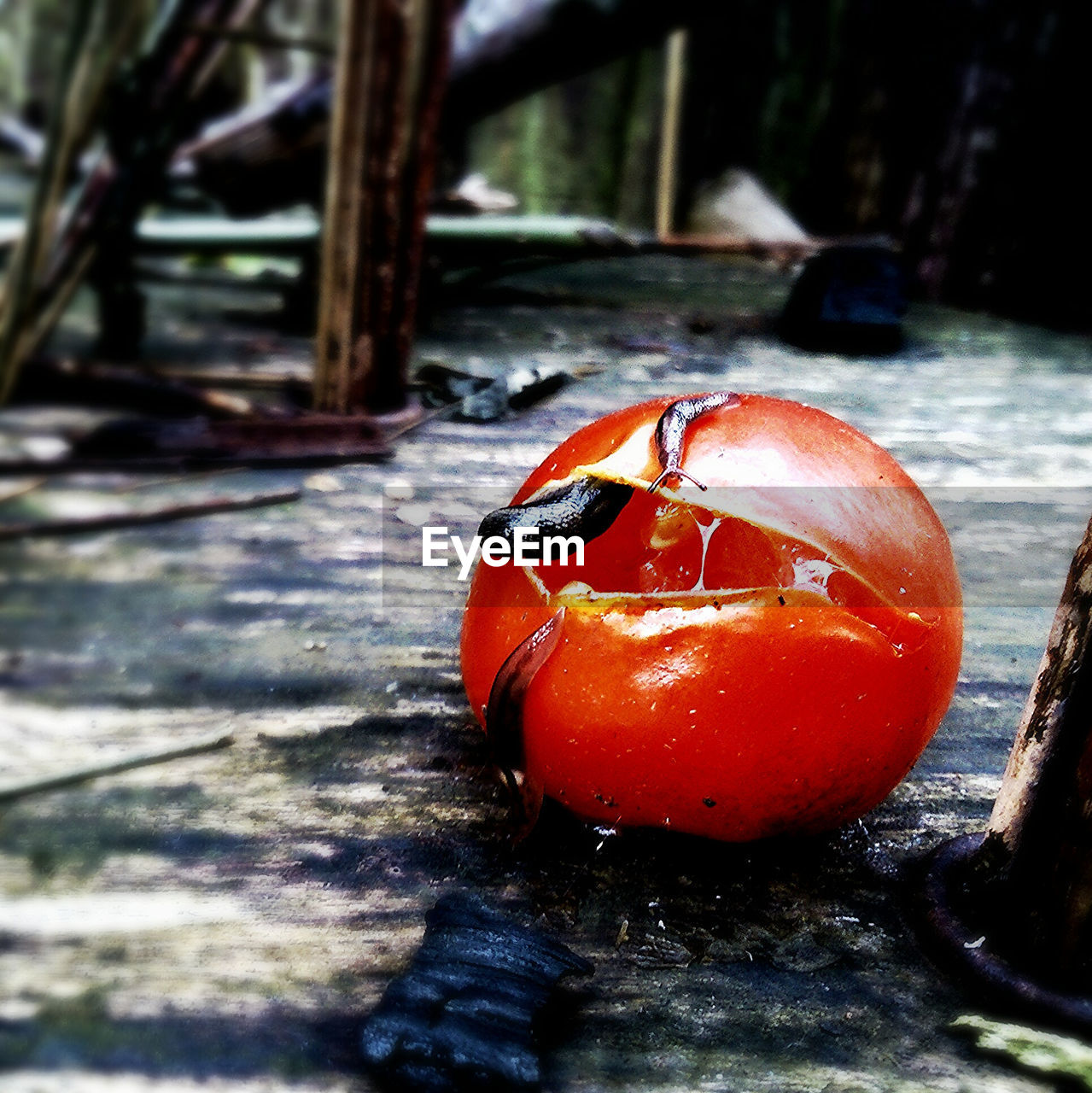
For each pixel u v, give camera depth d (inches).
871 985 6.3
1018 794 6.4
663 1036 6.0
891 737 6.6
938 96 22.4
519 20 17.6
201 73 13.8
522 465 12.5
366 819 7.3
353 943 6.5
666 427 6.5
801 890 6.9
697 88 26.3
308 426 12.6
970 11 21.4
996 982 6.2
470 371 15.6
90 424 12.9
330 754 7.9
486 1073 5.7
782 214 25.3
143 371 14.1
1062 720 6.1
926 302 22.4
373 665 8.8
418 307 17.7
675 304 20.5
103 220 13.7
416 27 12.0
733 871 7.0
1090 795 6.0
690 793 6.5
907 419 14.6
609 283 22.0
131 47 13.5
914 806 7.6
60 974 6.2
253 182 17.4
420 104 12.4
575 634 6.5
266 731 8.1
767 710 6.3
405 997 6.0
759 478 6.4
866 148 24.1
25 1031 6.0
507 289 20.9
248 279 20.7
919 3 22.4
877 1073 5.9
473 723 8.2
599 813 6.8
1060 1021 6.1
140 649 8.9
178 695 8.4
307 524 10.9
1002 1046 6.0
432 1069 5.7
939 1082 5.9
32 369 13.6
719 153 26.6
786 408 6.9
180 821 7.3
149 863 7.0
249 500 11.2
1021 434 14.2
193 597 9.7
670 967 6.4
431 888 6.9
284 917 6.6
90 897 6.7
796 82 25.1
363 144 12.2
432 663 8.9
